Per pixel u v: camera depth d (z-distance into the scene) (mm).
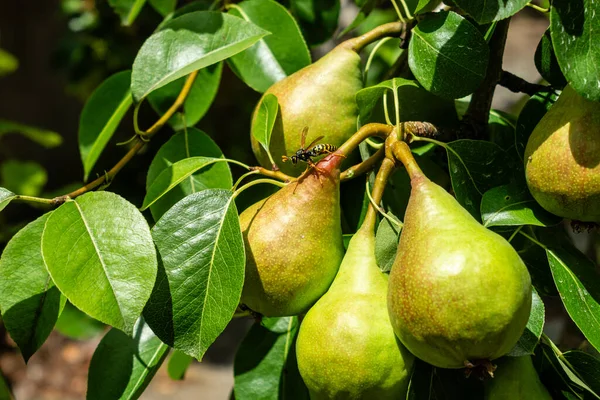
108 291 486
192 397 2105
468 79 543
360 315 494
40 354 2348
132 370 572
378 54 834
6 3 2865
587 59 488
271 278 510
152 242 495
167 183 553
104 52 1543
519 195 529
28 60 2914
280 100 567
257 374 592
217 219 517
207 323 500
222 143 1539
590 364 521
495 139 607
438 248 470
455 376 524
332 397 500
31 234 526
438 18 555
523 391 516
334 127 561
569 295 520
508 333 466
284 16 638
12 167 1109
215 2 669
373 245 514
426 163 589
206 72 671
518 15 1620
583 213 502
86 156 684
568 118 500
